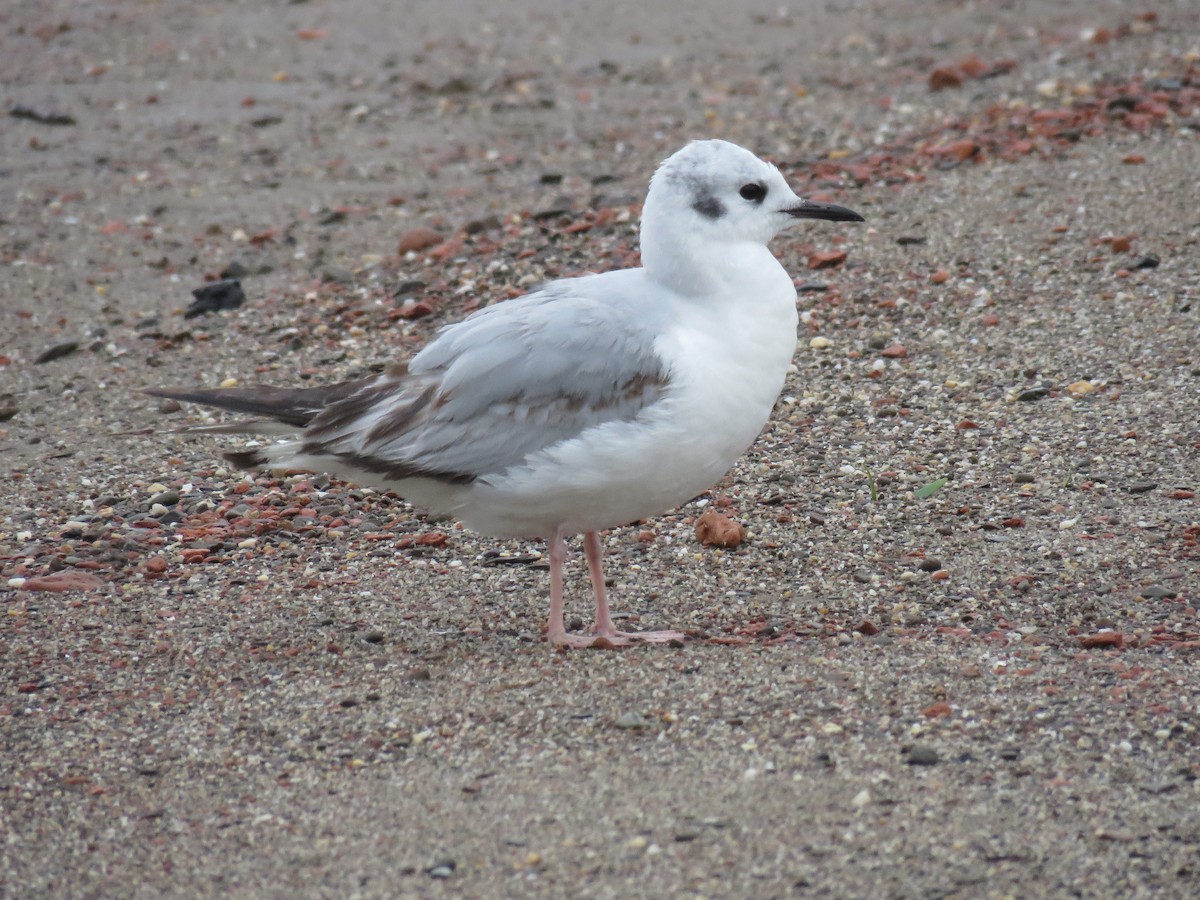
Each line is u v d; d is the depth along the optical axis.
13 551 11.95
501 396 9.61
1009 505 11.83
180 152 21.97
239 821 8.12
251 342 16.09
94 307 17.23
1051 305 14.99
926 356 14.45
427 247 18.03
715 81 23.48
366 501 12.78
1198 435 12.53
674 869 7.44
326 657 10.04
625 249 17.08
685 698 9.11
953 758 8.32
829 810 7.88
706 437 9.64
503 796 8.16
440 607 10.82
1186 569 10.65
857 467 12.67
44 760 8.85
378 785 8.38
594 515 9.87
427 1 28.80
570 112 22.66
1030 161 18.16
